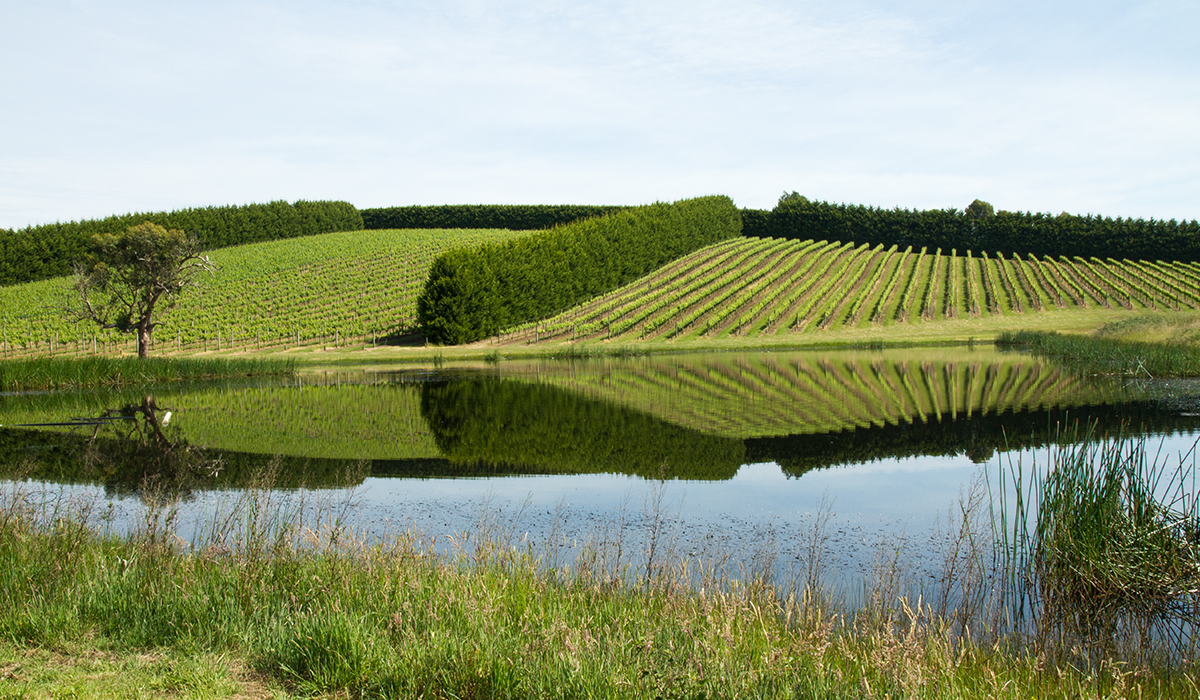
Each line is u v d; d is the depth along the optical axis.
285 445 13.78
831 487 10.05
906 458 11.87
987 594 6.18
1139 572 6.04
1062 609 5.83
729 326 54.47
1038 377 24.14
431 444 13.68
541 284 59.53
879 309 58.47
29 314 64.88
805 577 6.44
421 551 6.12
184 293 70.06
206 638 4.69
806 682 3.95
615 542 7.47
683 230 81.00
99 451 13.26
